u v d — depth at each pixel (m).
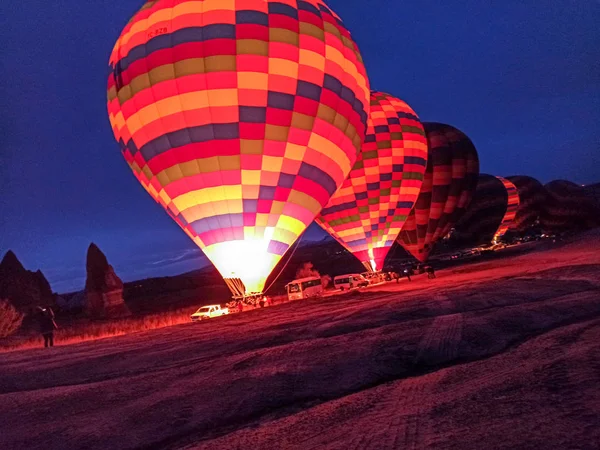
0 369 10.50
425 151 33.91
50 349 13.66
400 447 4.30
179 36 18.44
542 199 62.44
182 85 18.27
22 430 6.16
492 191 50.72
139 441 5.55
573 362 6.16
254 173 18.94
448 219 38.88
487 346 8.52
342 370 7.81
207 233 19.73
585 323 8.84
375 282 33.84
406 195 32.41
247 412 6.25
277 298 31.72
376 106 32.50
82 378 9.30
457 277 27.03
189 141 18.61
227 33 18.33
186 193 19.34
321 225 33.44
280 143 18.95
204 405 6.62
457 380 6.41
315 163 20.05
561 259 27.59
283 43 18.69
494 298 14.39
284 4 19.44
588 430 4.01
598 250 29.89
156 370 9.36
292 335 11.98
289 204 19.88
